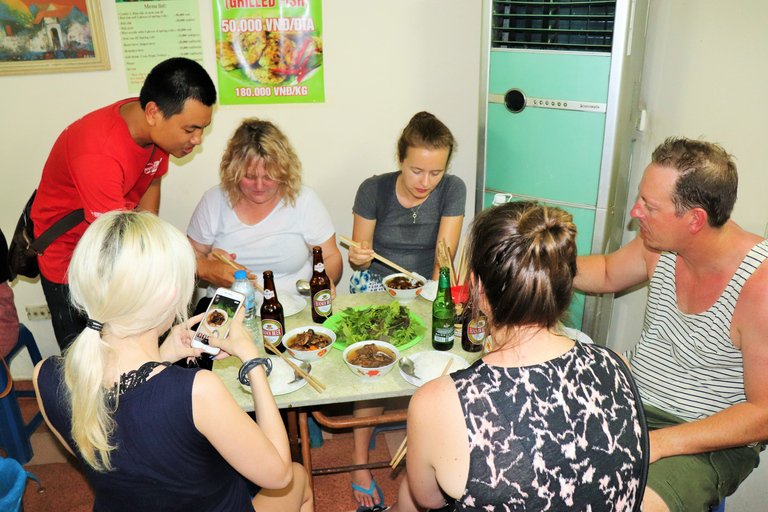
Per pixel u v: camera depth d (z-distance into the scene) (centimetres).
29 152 253
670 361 158
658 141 227
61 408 102
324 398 145
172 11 240
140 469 100
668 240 142
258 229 207
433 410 90
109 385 99
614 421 91
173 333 124
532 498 86
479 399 88
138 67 246
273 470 107
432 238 226
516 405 88
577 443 88
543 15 205
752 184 200
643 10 196
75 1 232
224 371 156
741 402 143
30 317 274
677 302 155
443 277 157
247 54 249
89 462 99
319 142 267
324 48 252
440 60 260
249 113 259
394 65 258
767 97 191
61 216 196
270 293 161
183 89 175
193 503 108
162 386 99
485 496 87
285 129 263
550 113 214
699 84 208
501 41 217
